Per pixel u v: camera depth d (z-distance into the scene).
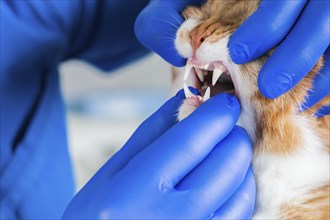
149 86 1.21
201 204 0.40
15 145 0.59
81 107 1.12
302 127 0.46
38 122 0.60
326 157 0.47
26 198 0.58
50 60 0.62
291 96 0.44
